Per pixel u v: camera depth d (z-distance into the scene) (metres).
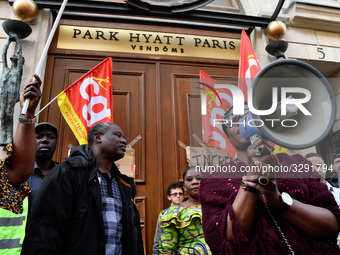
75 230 1.51
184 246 2.23
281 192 1.05
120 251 1.68
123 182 1.99
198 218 2.30
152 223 3.34
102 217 1.60
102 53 4.01
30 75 3.49
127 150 3.47
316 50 4.46
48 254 1.38
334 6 4.61
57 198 1.52
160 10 4.09
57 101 3.62
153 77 4.06
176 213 2.35
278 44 4.01
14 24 3.42
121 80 3.95
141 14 4.07
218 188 1.11
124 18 4.14
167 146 3.73
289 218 0.97
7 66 3.30
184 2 4.14
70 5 3.86
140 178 3.51
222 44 4.43
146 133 3.75
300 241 0.98
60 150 3.44
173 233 2.30
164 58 4.15
